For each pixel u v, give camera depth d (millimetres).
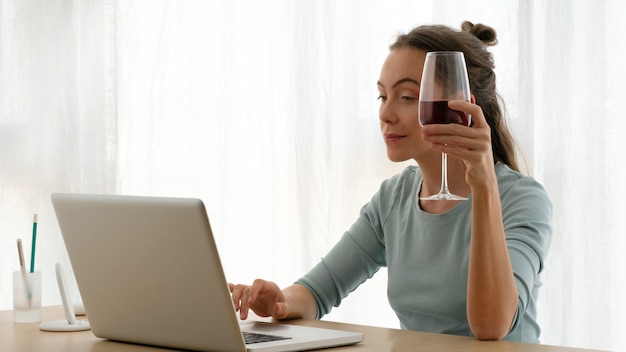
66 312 1704
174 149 3373
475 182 1514
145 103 3416
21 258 1758
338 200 3021
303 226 3072
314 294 1966
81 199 1471
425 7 2918
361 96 3000
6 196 3381
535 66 2678
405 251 1954
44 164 3381
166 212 1346
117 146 3396
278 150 3217
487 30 2074
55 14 3383
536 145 2680
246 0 3273
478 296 1528
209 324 1369
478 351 1396
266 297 1798
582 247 2590
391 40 2951
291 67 3148
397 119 1884
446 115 1479
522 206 1775
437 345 1461
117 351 1448
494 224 1538
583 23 2615
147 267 1407
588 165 2588
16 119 3393
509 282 1542
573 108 2627
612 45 2582
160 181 3387
